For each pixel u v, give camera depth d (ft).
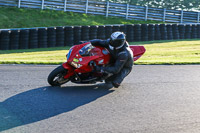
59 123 23.11
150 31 102.99
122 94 32.76
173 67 52.01
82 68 31.86
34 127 22.08
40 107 26.76
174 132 22.35
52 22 116.26
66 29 87.92
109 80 35.53
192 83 39.73
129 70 35.53
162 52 77.20
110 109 27.22
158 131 22.40
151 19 138.51
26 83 35.53
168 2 197.67
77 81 33.60
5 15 112.57
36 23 112.16
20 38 82.23
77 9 129.70
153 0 196.75
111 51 33.99
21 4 121.80
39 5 124.67
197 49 84.12
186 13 142.51
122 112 26.53
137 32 99.96
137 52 39.52
